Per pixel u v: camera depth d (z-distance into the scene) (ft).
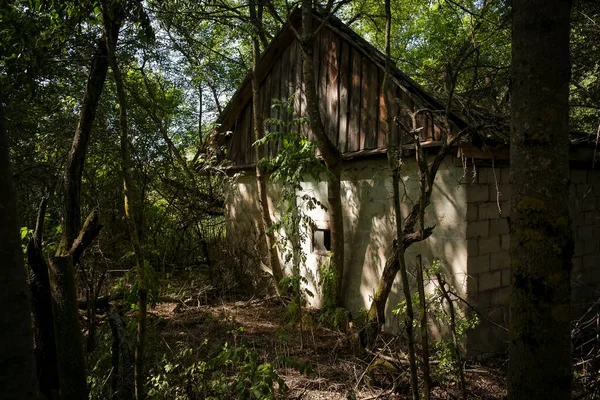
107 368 11.78
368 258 21.89
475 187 17.69
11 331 4.09
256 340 19.19
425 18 48.75
